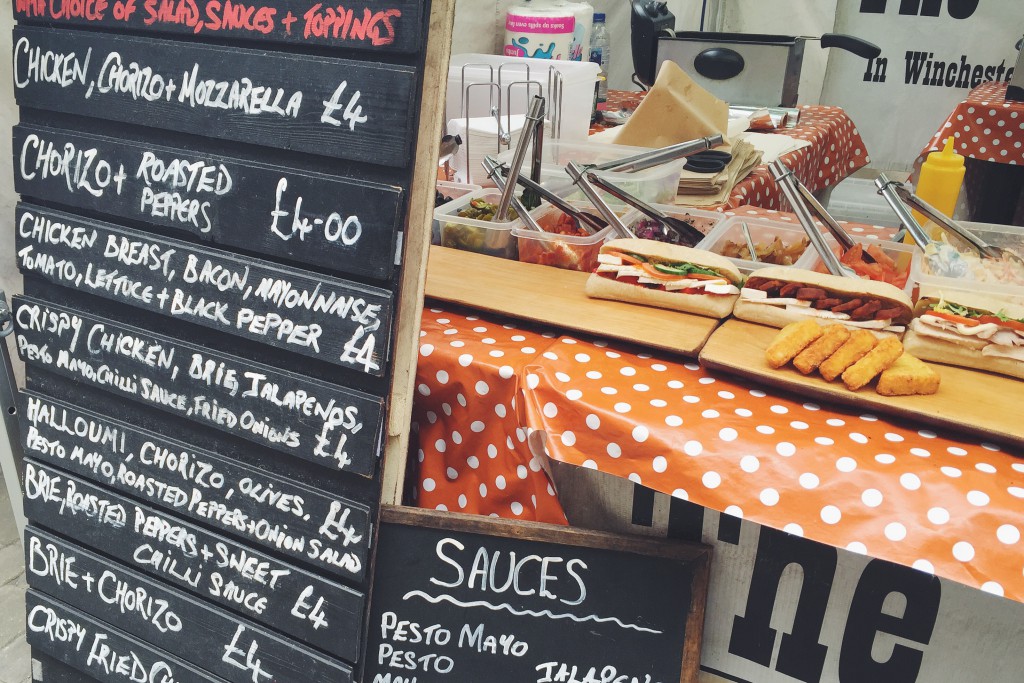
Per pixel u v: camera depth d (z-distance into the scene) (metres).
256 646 1.42
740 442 1.13
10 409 1.72
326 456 1.28
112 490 1.52
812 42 5.66
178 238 1.34
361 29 1.12
